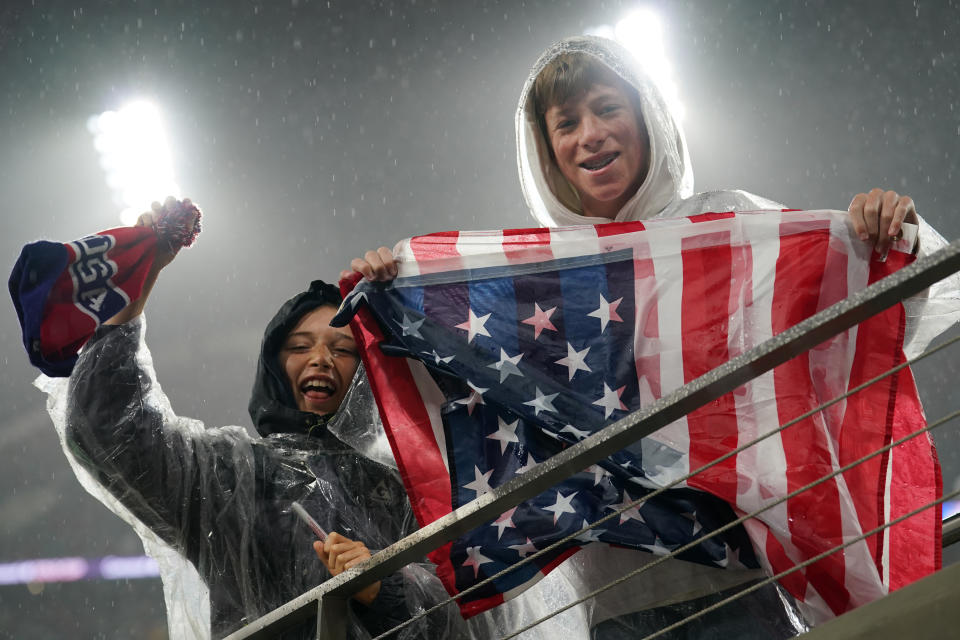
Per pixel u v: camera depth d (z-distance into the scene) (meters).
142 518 3.04
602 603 2.66
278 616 2.46
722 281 2.80
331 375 3.34
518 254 2.95
